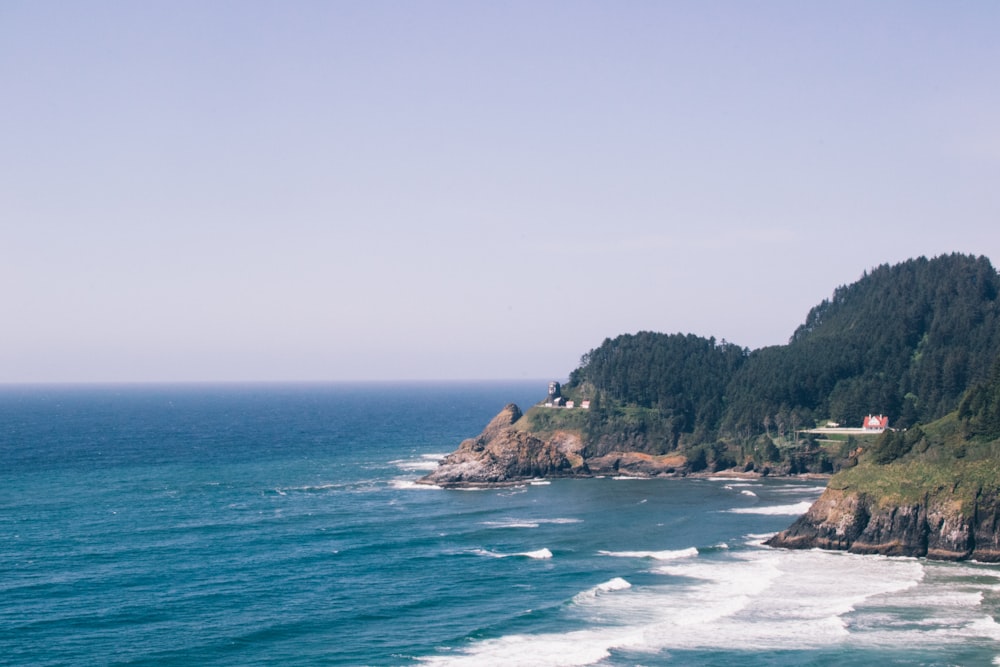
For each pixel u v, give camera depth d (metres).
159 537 134.00
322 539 131.88
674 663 76.88
